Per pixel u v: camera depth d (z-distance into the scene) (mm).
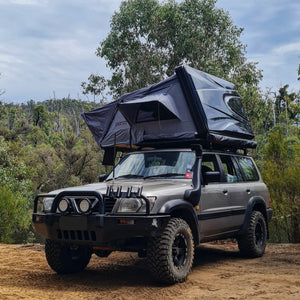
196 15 25391
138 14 26391
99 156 43750
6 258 7957
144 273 6406
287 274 6152
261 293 4965
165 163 6602
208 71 21281
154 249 5277
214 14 24766
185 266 5633
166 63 26531
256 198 7875
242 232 7516
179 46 25312
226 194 6969
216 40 24984
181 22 25078
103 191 5531
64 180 42969
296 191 12523
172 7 25516
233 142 7270
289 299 4652
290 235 12969
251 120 18500
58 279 5945
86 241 5379
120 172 6816
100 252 6168
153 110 6777
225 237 7242
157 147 7242
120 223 5156
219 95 7332
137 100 6711
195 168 6379
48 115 122250
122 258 7863
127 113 6887
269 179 12766
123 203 5270
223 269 6691
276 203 12602
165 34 25859
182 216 6016
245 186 7695
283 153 13344
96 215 5234
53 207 5617
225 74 20969
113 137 7434
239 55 22984
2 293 4820
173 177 6348
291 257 7816
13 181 22984
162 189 5613
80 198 5469
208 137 6574
